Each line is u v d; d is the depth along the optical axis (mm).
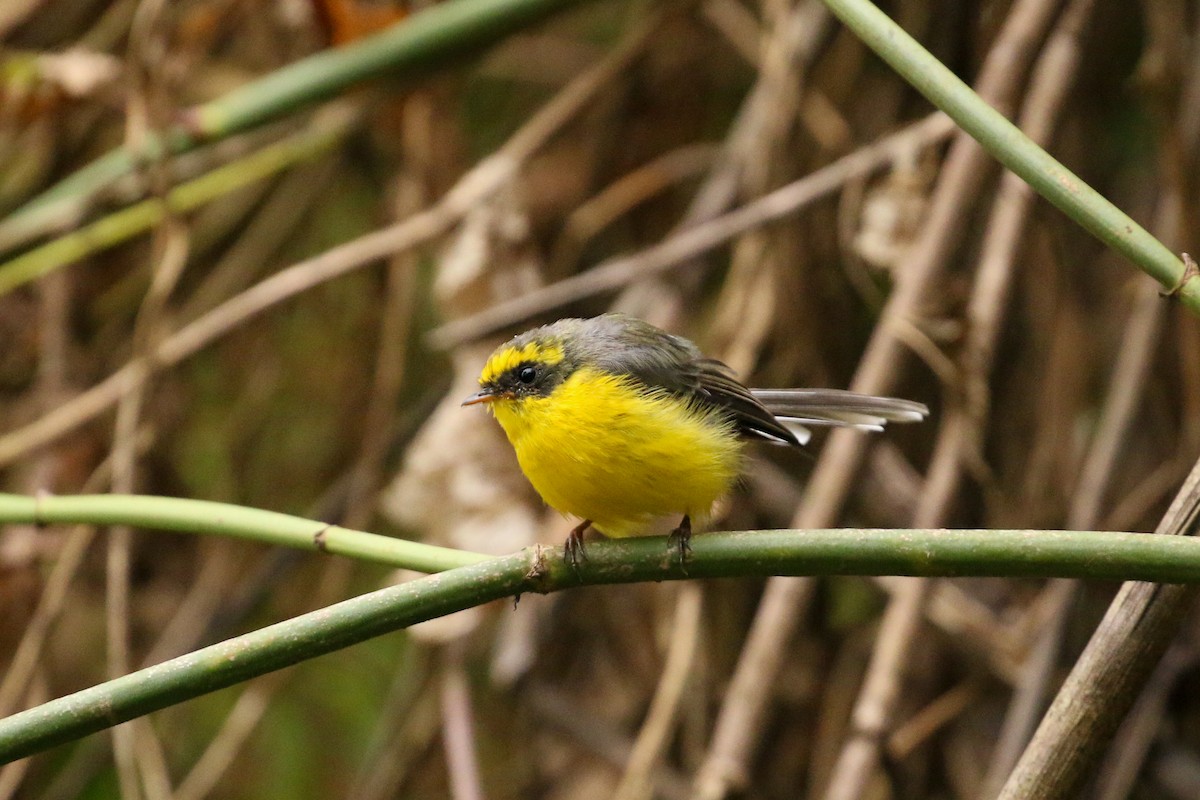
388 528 12578
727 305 10992
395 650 13383
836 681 11523
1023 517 10742
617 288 11742
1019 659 10000
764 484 11328
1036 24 9422
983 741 11086
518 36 11711
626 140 12719
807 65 10906
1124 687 5273
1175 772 10398
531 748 12250
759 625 8633
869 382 8852
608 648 12039
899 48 5352
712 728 11492
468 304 10727
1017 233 9211
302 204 13273
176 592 12703
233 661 4949
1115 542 4711
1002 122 5152
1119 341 11516
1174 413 10922
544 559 5312
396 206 12391
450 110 11914
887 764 11094
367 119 11648
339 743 12984
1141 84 9727
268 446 13016
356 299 13109
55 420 10391
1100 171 11625
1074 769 5348
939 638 11195
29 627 10820
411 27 9875
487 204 10883
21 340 12484
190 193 11555
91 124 12844
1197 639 10523
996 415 11266
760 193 10711
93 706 4875
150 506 6051
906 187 9422
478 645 12344
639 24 12383
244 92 10070
